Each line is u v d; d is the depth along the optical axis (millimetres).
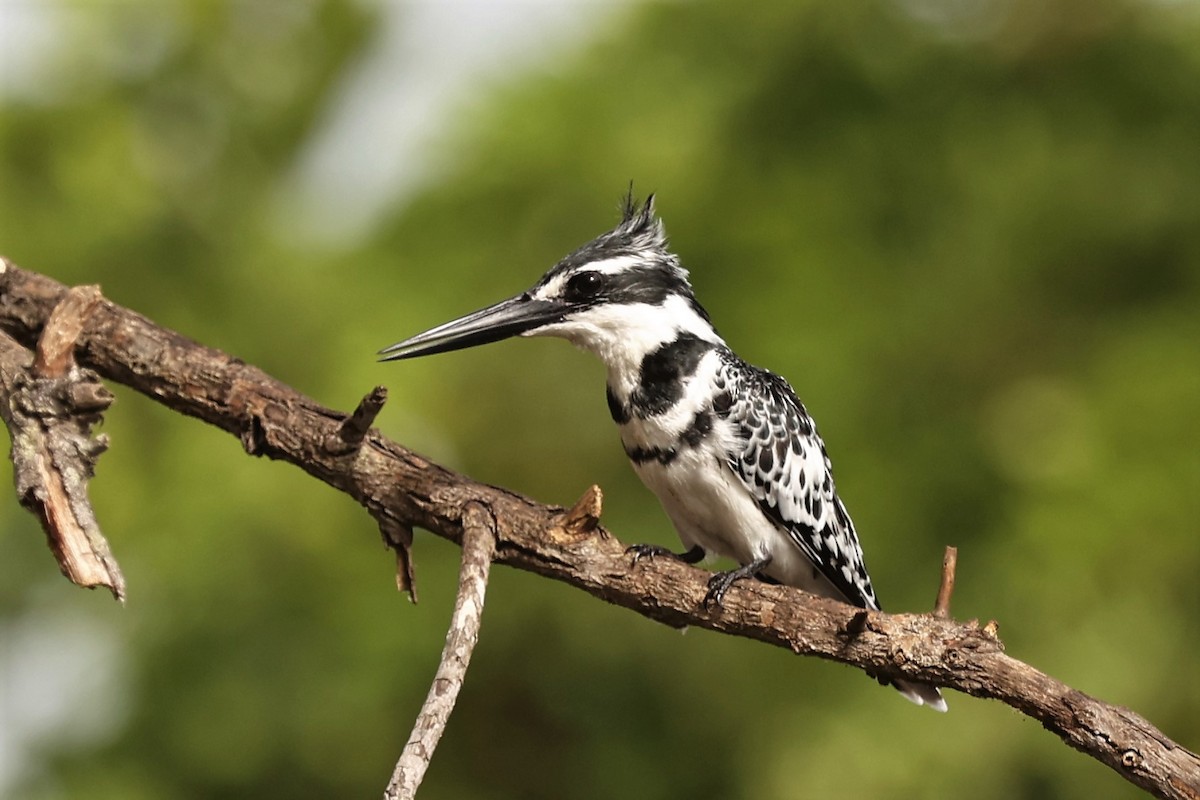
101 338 6508
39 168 11953
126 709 11727
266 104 12891
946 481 11773
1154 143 12648
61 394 5645
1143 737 5223
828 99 12703
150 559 11445
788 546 7703
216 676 11523
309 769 11703
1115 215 12367
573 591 11820
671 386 7402
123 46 12406
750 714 11648
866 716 11234
